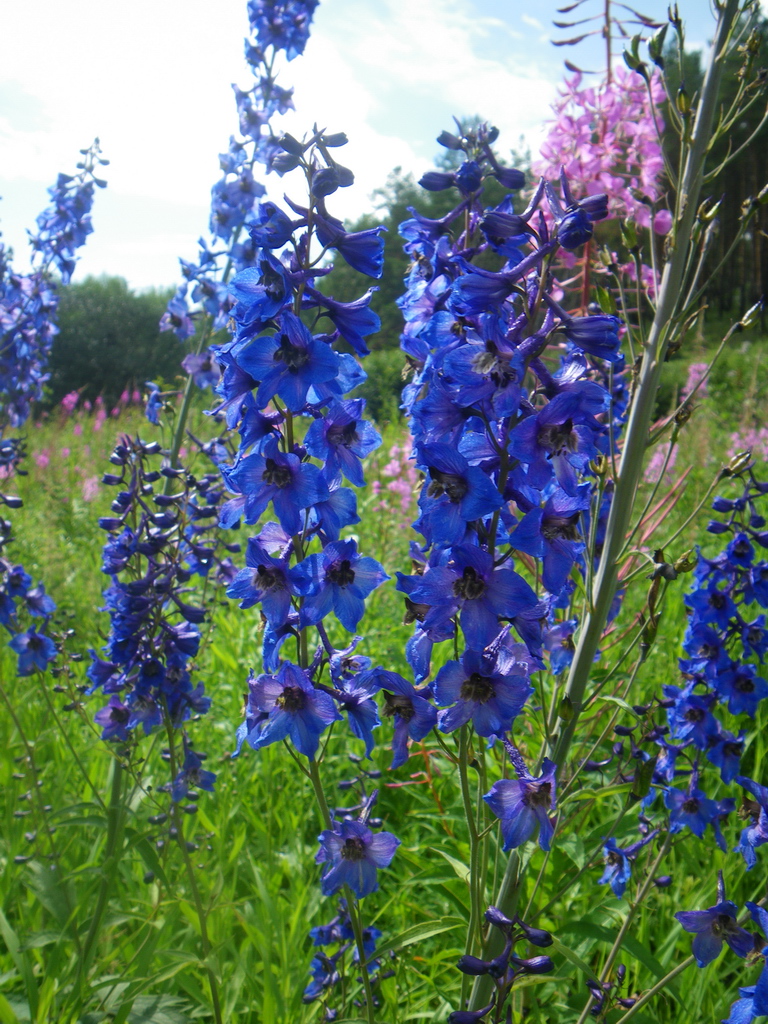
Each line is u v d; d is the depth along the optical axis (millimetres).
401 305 417
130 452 559
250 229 335
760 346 3166
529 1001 497
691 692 520
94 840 679
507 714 329
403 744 367
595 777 569
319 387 346
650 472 1329
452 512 327
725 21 443
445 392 334
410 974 549
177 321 694
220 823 639
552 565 334
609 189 724
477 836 374
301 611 352
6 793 663
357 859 379
